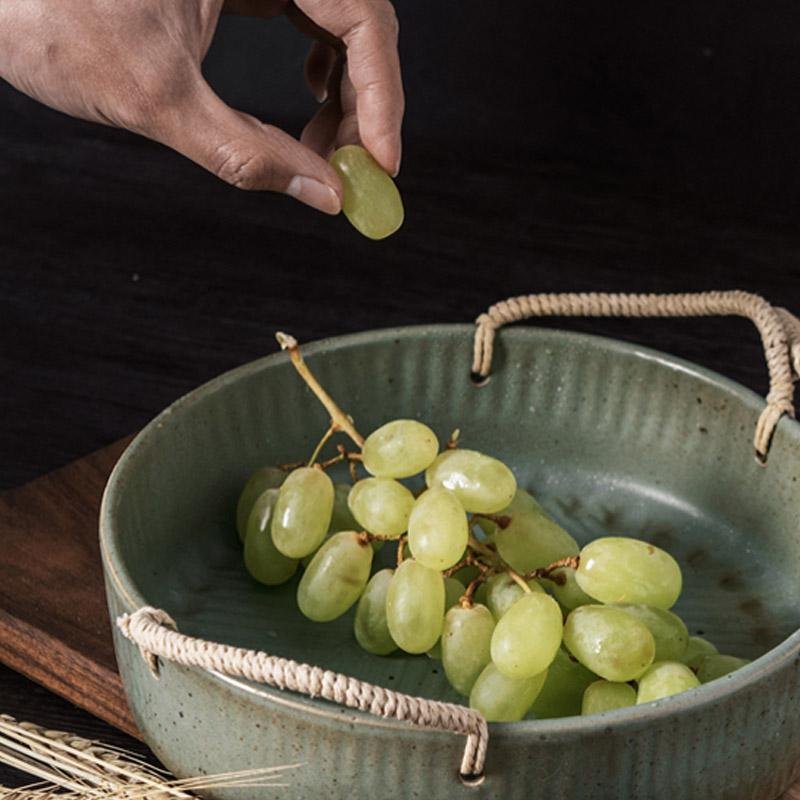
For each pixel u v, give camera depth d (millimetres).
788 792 828
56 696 892
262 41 1301
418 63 1280
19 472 1034
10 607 896
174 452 900
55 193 1271
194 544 909
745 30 1208
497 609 846
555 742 767
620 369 936
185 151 851
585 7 1233
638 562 843
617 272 1187
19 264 1198
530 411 952
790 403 900
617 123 1265
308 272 1194
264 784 788
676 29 1222
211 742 794
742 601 897
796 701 797
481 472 862
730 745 787
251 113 1329
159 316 1152
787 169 1237
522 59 1262
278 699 771
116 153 1318
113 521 845
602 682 824
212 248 1217
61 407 1079
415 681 856
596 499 944
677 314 936
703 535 925
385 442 869
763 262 1192
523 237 1220
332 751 773
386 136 883
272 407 933
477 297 1170
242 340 1134
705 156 1254
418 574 836
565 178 1271
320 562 864
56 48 846
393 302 1167
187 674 787
